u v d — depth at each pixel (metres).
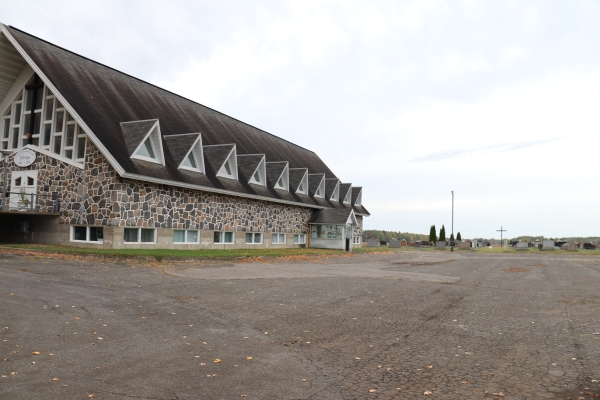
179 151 26.47
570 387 5.77
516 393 5.56
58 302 9.93
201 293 12.37
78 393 5.12
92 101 24.20
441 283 16.66
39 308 9.23
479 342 8.00
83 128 21.94
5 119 26.66
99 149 21.61
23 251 19.48
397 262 28.22
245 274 17.33
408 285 15.69
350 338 8.12
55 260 17.41
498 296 13.58
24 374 5.64
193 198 27.03
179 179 25.00
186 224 26.47
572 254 46.12
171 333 8.02
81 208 23.03
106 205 22.25
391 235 101.44
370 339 8.08
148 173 22.81
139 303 10.51
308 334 8.34
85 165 23.06
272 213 35.31
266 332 8.40
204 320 9.16
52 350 6.68
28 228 24.78
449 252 50.75
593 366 6.66
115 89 27.73
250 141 39.16
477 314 10.58
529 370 6.45
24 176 25.16
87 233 23.06
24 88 25.97
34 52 23.81
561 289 15.50
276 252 30.20
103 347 6.97
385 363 6.69
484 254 45.28
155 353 6.79
